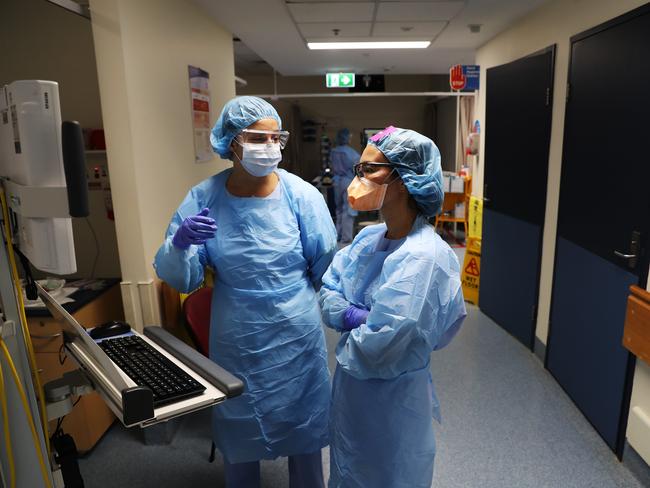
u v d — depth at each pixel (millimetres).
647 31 1948
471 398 2750
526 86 3244
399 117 9422
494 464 2186
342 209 6801
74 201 892
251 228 1719
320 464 1926
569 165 2684
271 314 1723
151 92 2309
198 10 3070
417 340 1290
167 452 2295
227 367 1737
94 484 2088
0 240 1060
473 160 4574
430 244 1309
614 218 2207
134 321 2270
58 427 1412
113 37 2006
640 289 1967
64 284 2416
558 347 2875
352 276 1498
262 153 1652
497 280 3826
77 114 2768
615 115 2197
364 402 1392
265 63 7539
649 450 1983
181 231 1561
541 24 3125
